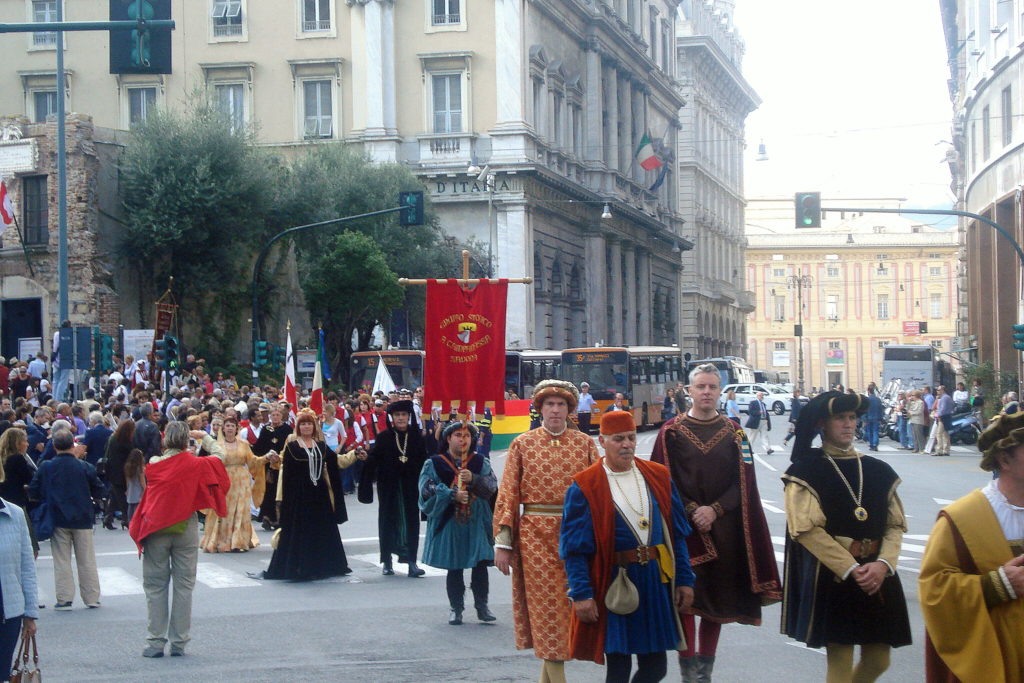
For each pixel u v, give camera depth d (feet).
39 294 132.98
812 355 418.72
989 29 162.09
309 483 51.34
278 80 195.83
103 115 196.54
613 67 238.27
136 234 139.95
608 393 168.25
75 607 46.52
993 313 162.09
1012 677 18.43
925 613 18.93
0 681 25.52
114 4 52.70
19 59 196.85
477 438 42.37
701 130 331.77
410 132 194.90
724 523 29.22
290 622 41.96
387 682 32.71
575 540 25.17
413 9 195.00
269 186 149.69
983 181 168.04
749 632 39.19
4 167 134.21
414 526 51.83
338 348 162.30
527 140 193.26
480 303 43.39
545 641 28.99
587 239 225.76
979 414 147.84
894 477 25.17
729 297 357.41
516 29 192.65
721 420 29.91
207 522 62.64
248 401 85.81
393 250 167.63
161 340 98.78
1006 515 18.79
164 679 33.88
